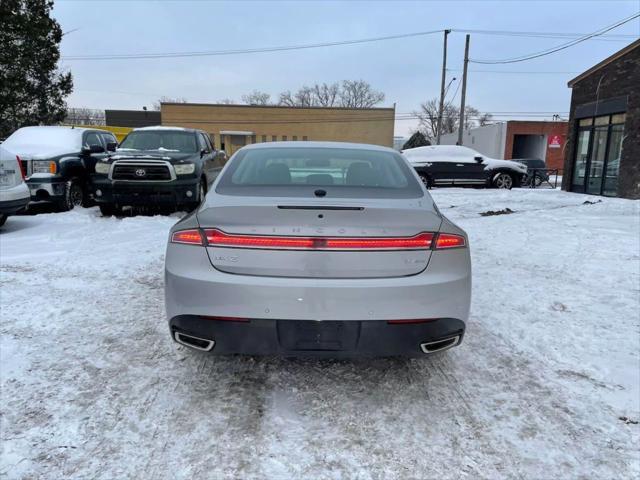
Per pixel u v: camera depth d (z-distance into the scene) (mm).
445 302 2600
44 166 9102
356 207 2527
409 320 2553
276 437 2490
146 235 7359
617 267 5766
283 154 3625
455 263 2645
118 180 8617
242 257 2539
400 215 2572
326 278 2514
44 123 22516
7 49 20625
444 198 13648
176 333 2697
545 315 4227
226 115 45969
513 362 3359
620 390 2984
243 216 2545
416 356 2693
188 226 2652
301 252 2510
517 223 8906
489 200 13102
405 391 2971
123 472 2207
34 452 2320
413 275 2572
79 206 10086
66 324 3871
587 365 3309
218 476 2193
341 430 2562
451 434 2537
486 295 4762
